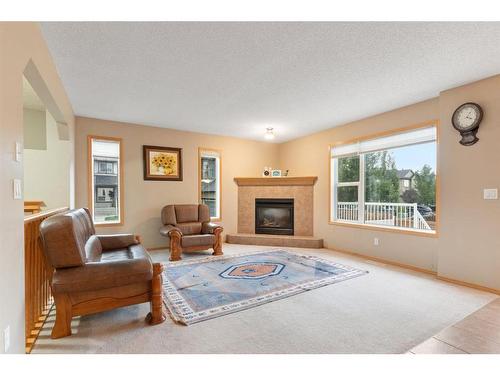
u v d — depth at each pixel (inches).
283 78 113.2
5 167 50.8
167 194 200.8
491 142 112.0
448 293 110.3
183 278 129.1
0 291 47.7
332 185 201.8
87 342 74.6
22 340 59.9
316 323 85.4
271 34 81.0
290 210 225.0
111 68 103.7
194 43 86.0
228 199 232.2
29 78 81.0
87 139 171.2
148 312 93.4
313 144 218.4
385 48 89.0
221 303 100.3
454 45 87.0
